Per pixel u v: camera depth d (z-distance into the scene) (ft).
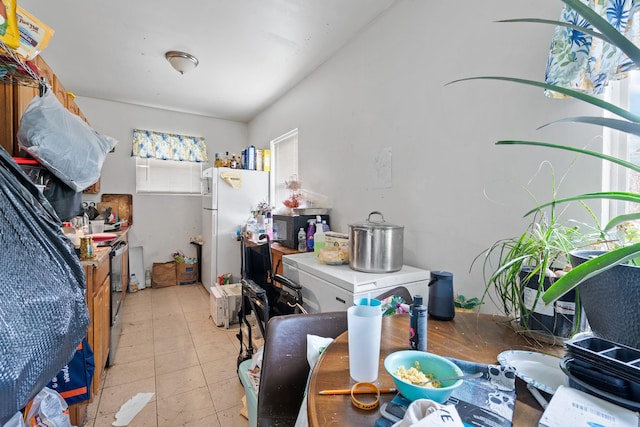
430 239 5.65
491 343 2.93
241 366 4.88
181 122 14.10
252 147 12.27
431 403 1.72
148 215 13.58
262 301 5.55
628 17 2.99
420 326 2.77
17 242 2.73
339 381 2.34
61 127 4.39
